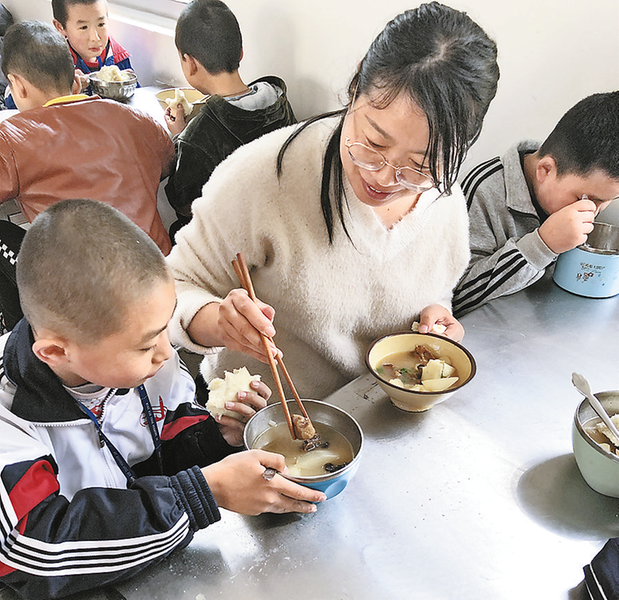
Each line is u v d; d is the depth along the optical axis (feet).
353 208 3.51
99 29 8.91
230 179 3.66
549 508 2.80
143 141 6.44
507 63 5.30
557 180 4.56
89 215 2.41
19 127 5.66
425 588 2.39
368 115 2.81
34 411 2.67
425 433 3.22
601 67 4.80
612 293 4.68
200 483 2.56
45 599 2.32
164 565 2.45
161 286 2.51
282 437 3.07
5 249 5.77
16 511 2.28
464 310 4.76
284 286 3.82
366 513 2.72
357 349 4.19
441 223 3.94
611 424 2.93
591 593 2.33
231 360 4.30
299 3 6.75
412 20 2.68
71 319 2.37
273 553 2.51
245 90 7.04
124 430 3.19
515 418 3.36
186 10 6.80
